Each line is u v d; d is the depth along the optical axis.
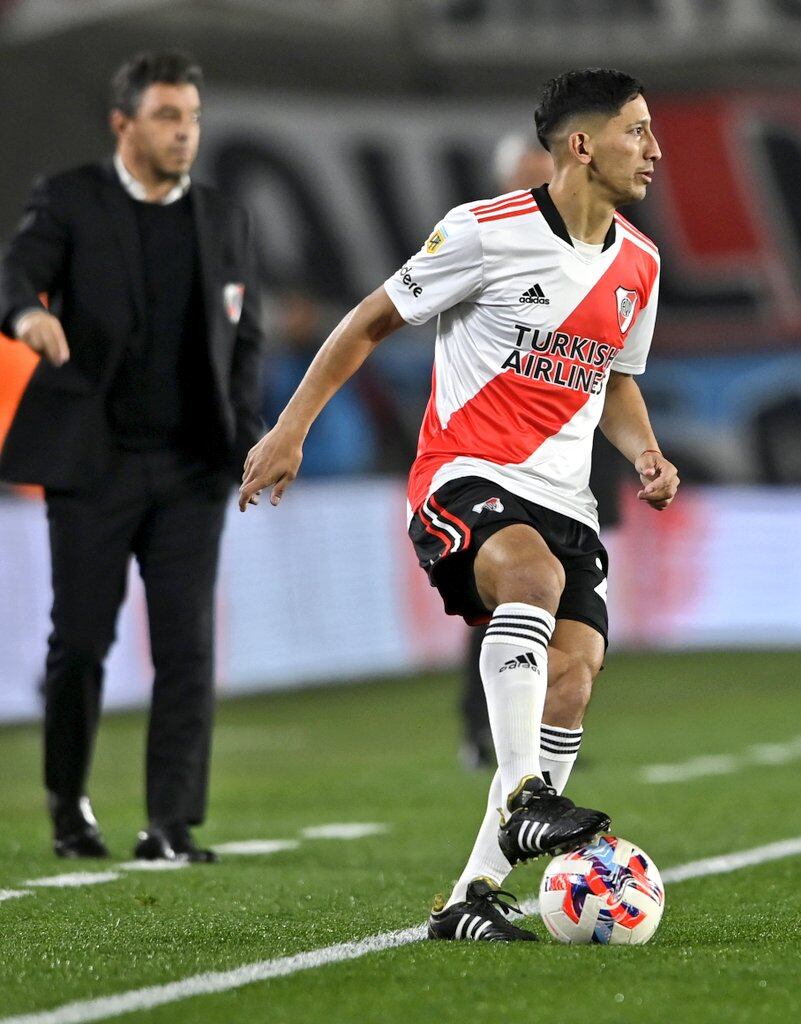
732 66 73.88
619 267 15.05
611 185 14.72
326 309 71.75
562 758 14.36
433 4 73.38
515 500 14.59
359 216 72.50
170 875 19.11
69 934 14.73
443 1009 11.34
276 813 26.47
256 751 36.78
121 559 20.80
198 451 21.00
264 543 48.72
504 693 13.65
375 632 51.88
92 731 21.14
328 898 17.31
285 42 71.69
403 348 68.00
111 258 20.52
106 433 20.64
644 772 31.20
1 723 42.38
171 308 20.66
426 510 14.78
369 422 61.66
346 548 51.16
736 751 34.78
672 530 57.34
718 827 23.70
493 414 14.88
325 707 45.97
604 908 13.79
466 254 14.72
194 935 14.64
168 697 20.84
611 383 16.06
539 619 13.80
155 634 20.89
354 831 24.02
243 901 17.03
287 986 12.17
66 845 21.06
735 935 14.57
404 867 20.14
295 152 71.94
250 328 21.47
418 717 43.50
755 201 73.44
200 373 20.84
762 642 57.34
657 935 14.53
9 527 42.94
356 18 72.44
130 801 28.66
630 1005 11.42
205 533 21.00
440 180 73.31
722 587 57.62
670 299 73.06
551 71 74.25
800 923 15.34
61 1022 11.08
